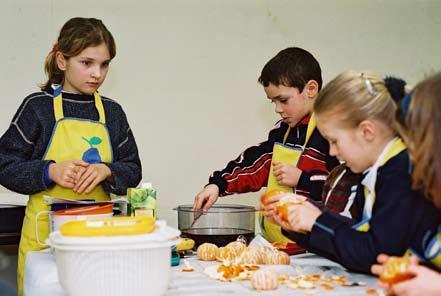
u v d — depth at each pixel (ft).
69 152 5.26
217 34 7.32
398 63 7.86
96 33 5.15
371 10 7.75
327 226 3.59
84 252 3.00
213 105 7.34
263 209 4.17
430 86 2.95
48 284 3.61
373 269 3.11
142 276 3.05
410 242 3.28
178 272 3.94
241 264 4.11
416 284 2.79
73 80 5.28
